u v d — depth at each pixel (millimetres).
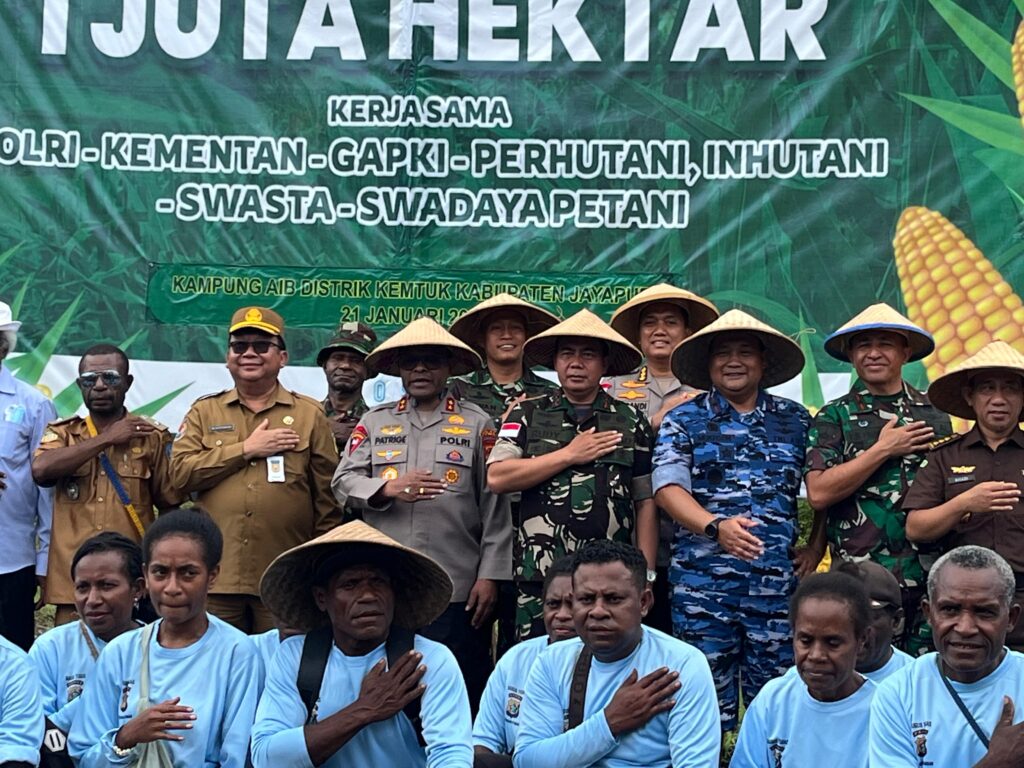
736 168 7957
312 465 6523
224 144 8078
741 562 5906
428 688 4551
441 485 6137
